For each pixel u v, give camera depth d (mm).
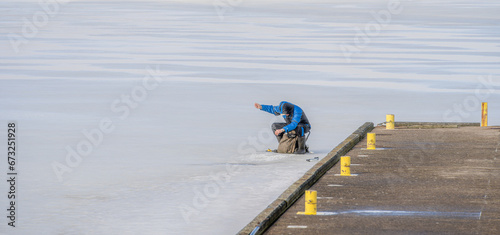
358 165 26375
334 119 41438
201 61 76500
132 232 19406
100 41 103750
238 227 19969
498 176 24141
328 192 21969
